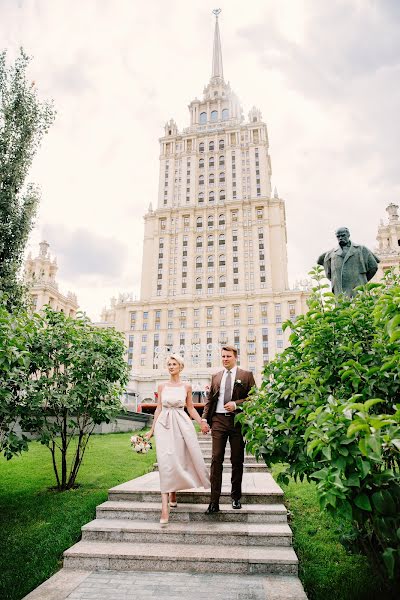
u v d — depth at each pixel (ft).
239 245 239.09
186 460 15.03
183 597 10.27
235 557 11.99
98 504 17.31
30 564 12.86
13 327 16.08
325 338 11.75
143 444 28.37
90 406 21.63
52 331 21.11
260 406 12.38
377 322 10.66
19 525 15.72
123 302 242.58
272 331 214.69
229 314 224.33
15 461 27.12
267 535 13.12
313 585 11.41
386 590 10.28
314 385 10.31
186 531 13.47
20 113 37.88
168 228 254.27
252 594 10.36
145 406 63.10
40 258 238.89
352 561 12.55
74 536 14.51
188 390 16.02
